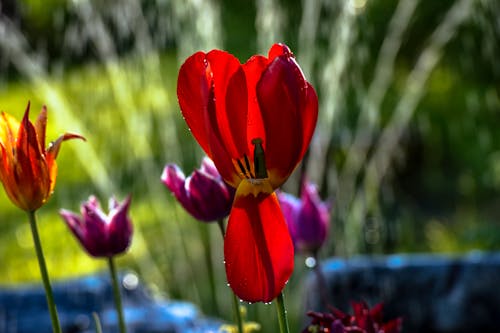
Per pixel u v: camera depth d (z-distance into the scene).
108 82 9.06
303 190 1.65
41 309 2.74
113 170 7.30
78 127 8.12
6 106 9.80
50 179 1.04
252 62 0.84
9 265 5.45
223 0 8.81
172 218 5.83
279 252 0.81
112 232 1.34
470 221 6.15
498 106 7.95
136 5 9.02
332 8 6.88
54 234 5.93
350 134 6.94
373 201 6.44
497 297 2.77
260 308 4.08
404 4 7.84
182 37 5.86
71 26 10.22
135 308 2.74
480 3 7.53
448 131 7.80
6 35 10.77
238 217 0.81
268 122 0.81
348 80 7.23
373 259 3.16
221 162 0.82
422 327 2.80
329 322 1.02
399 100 7.78
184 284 5.01
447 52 8.01
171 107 8.27
